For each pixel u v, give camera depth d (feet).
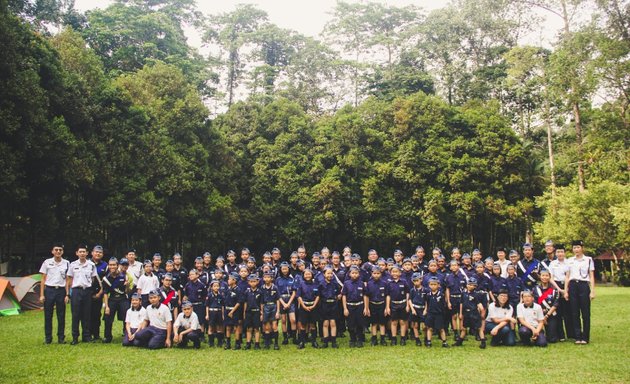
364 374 27.78
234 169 122.93
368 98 141.69
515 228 124.47
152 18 159.63
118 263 41.47
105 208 88.07
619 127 86.79
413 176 120.47
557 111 109.91
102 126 91.66
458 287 39.06
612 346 35.24
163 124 107.34
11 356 32.71
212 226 110.32
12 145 69.62
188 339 36.96
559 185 127.85
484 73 159.94
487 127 124.67
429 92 165.37
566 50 90.99
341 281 42.09
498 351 34.35
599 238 88.07
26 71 70.33
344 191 120.06
